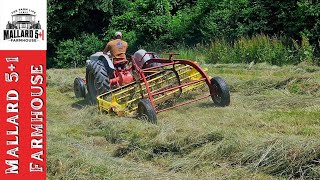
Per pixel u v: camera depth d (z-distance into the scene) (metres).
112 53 10.74
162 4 21.73
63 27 22.66
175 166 6.64
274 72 13.36
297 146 6.26
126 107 9.59
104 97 10.19
